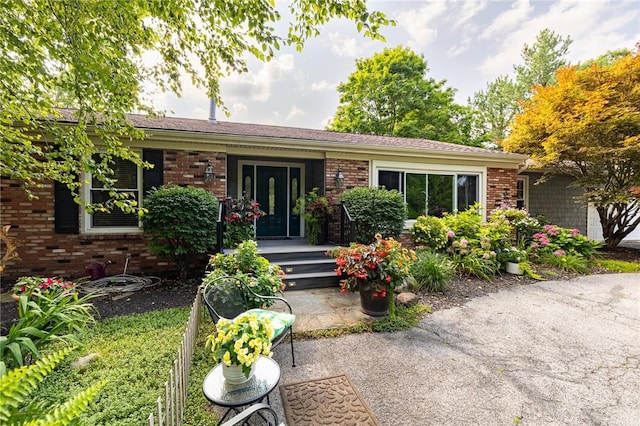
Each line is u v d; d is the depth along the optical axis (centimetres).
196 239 561
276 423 175
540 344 354
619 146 848
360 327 393
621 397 256
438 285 544
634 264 771
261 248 667
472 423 226
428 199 861
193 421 221
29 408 117
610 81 859
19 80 336
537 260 756
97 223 611
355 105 2083
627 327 402
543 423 226
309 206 741
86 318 346
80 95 334
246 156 834
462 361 316
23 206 568
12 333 267
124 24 331
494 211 866
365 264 416
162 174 638
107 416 217
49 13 304
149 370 279
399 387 270
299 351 335
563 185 1202
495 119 2353
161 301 482
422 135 1897
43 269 579
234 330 199
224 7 299
